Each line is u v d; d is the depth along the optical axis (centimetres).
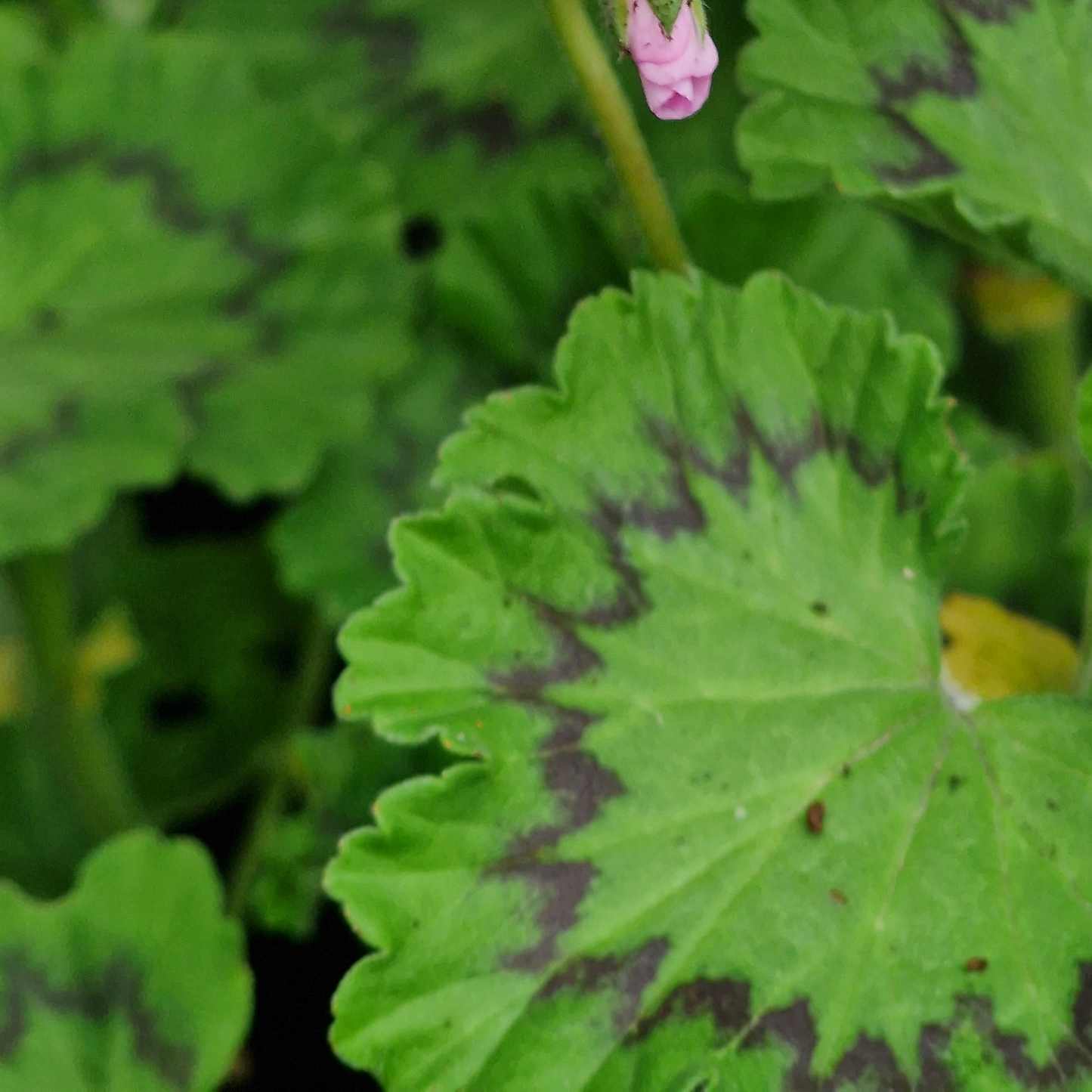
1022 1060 38
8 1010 41
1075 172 41
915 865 39
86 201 46
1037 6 41
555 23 40
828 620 39
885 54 41
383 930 37
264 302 46
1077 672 42
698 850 38
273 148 47
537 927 38
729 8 47
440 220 48
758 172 41
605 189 47
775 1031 38
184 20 50
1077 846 39
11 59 49
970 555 44
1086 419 40
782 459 40
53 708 45
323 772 44
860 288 45
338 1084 44
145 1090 41
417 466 46
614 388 39
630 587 39
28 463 44
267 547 47
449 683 38
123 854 42
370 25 50
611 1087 38
